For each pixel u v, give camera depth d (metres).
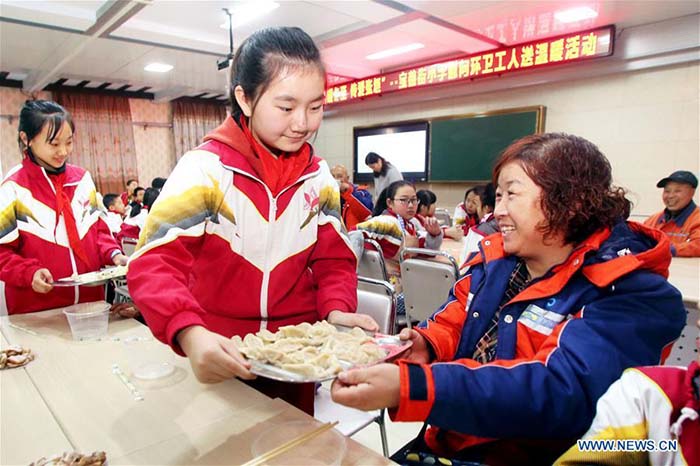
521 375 0.67
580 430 0.68
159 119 7.81
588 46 4.12
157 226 0.82
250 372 0.63
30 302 1.57
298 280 1.09
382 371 0.65
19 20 3.93
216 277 0.97
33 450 0.70
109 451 0.69
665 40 3.91
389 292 1.53
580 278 0.81
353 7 3.66
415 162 5.99
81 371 1.00
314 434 0.72
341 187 3.78
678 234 3.04
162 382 0.94
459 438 0.91
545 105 4.81
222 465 0.65
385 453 1.39
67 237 1.61
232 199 0.93
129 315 1.42
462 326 1.01
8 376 0.98
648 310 0.72
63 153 1.54
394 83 5.68
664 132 4.08
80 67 5.65
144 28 4.36
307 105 0.84
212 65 5.57
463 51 5.04
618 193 0.81
